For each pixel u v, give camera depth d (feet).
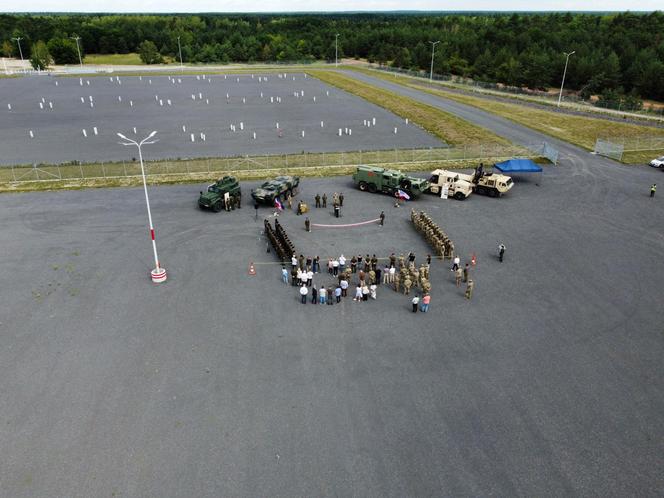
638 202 149.69
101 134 238.68
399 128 255.29
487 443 63.21
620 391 72.18
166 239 122.83
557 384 73.51
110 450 61.93
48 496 55.88
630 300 96.02
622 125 257.75
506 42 536.83
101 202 148.77
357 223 133.90
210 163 188.44
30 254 113.91
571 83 430.20
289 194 153.17
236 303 94.68
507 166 161.58
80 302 94.48
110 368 76.59
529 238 124.47
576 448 62.59
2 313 90.74
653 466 60.18
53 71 526.98
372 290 95.30
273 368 76.69
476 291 99.40
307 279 97.25
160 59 631.56
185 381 73.82
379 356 79.56
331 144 222.28
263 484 57.36
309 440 63.46
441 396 71.05
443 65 495.00
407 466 59.82
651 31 554.46
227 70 551.59
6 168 178.60
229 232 127.44
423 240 123.24
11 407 68.69
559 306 93.97
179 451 61.77
